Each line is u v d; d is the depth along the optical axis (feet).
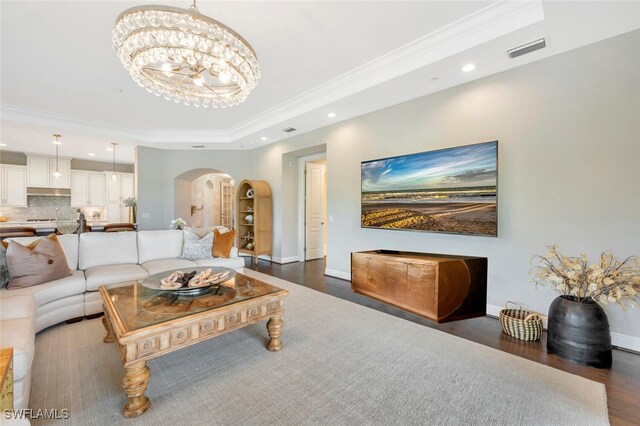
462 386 5.89
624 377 6.19
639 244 7.13
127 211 28.14
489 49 8.00
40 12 7.25
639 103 7.10
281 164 19.06
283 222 19.17
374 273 9.45
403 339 8.00
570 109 8.06
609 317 7.57
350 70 10.50
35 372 6.31
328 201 15.67
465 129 10.16
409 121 11.85
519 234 9.01
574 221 8.03
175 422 4.93
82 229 16.40
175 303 6.70
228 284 8.32
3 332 5.32
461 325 8.95
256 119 16.25
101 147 20.97
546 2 6.12
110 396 5.58
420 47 8.82
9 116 14.08
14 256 8.23
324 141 15.85
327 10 7.28
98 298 9.62
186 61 7.01
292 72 10.64
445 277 7.72
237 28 8.00
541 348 7.48
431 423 4.88
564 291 7.31
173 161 21.54
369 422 4.91
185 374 6.36
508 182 9.20
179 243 13.30
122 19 5.76
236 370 6.51
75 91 12.17
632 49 7.17
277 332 7.43
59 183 24.41
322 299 11.50
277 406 5.32
